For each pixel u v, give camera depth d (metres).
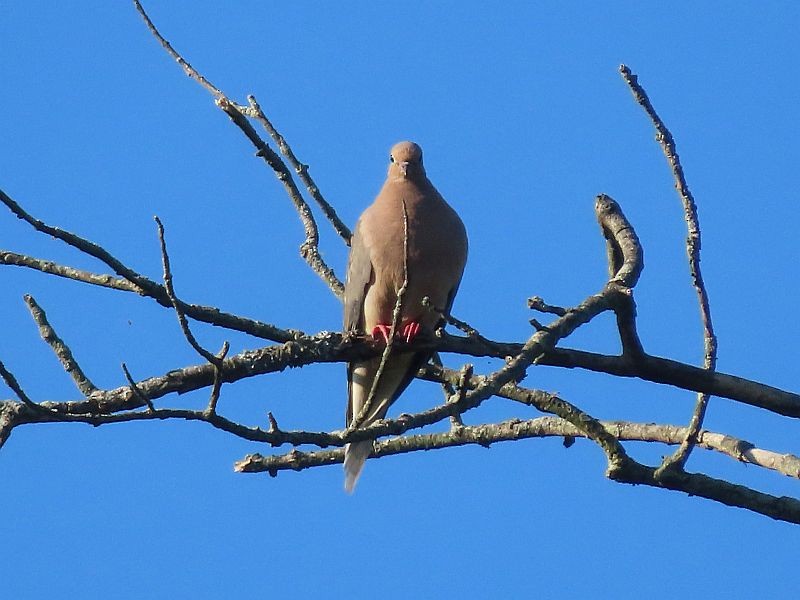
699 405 10.96
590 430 11.34
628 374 10.86
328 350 11.05
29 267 11.13
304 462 12.25
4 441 9.44
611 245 11.46
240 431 8.29
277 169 12.88
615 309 10.52
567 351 10.75
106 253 9.60
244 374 10.79
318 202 13.06
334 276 12.88
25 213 9.12
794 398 10.80
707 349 10.91
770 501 10.85
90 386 10.70
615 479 11.26
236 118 12.26
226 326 10.80
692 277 10.80
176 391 10.56
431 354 12.69
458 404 9.02
